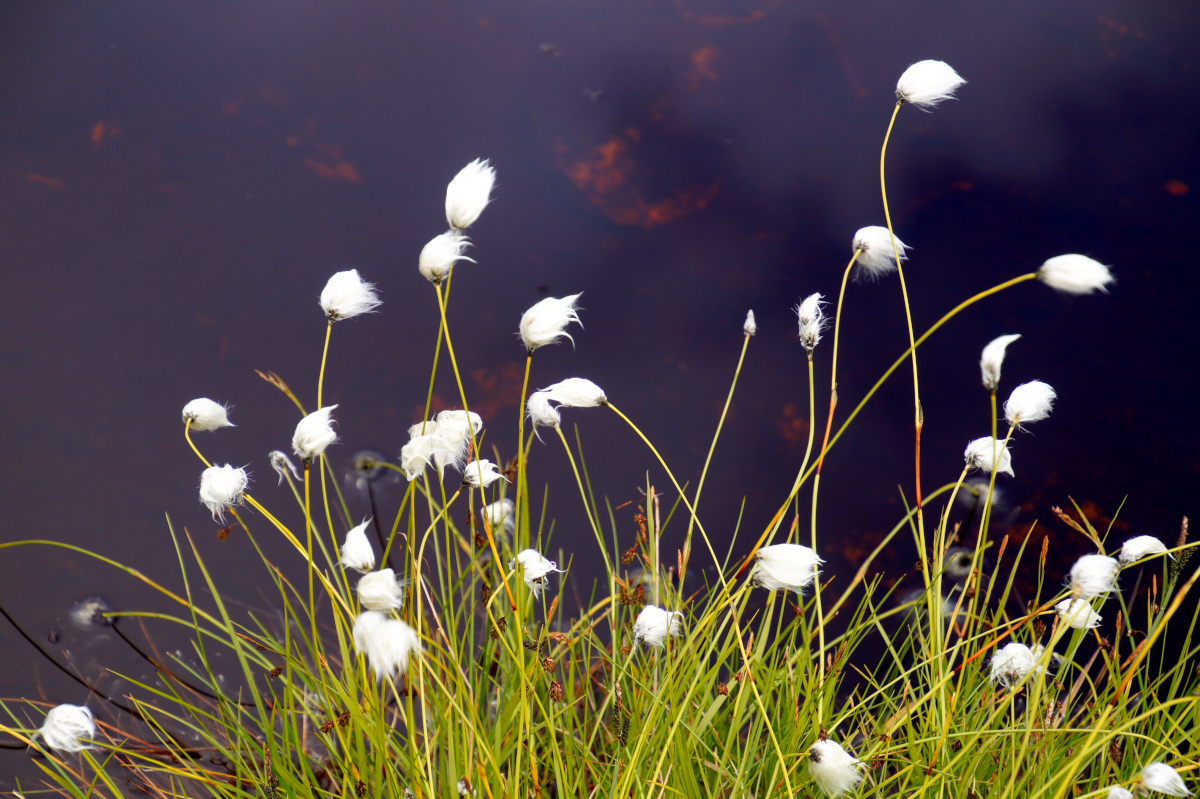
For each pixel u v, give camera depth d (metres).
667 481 2.12
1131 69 2.62
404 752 1.95
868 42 2.71
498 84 2.53
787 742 1.96
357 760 1.94
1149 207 2.27
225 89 2.44
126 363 2.14
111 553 2.06
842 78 2.60
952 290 2.22
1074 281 1.83
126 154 2.27
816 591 1.97
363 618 1.82
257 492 2.10
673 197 2.28
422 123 2.40
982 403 2.16
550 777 1.99
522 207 2.27
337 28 2.67
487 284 2.21
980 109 2.51
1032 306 2.21
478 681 1.99
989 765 1.97
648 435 2.14
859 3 2.87
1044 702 1.96
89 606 2.04
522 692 1.89
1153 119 2.48
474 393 2.15
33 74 2.43
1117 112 2.50
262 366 2.15
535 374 2.16
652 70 2.60
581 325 2.19
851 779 1.84
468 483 1.90
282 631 2.04
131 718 2.02
